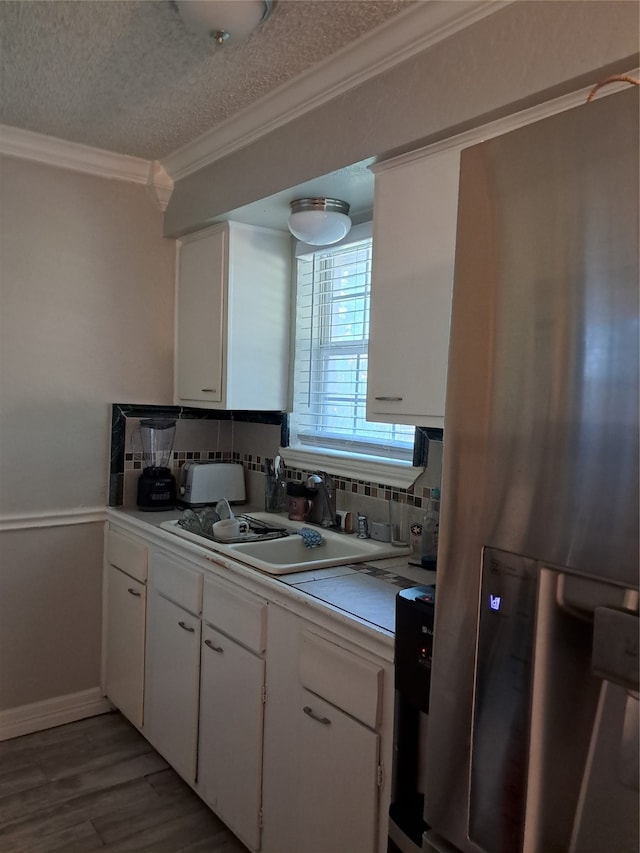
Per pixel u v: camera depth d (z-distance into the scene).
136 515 2.63
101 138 2.49
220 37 1.60
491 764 0.94
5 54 1.85
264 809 1.81
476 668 0.97
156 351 2.89
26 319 2.55
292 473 2.76
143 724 2.50
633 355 0.78
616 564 0.79
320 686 1.59
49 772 2.36
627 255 0.78
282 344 2.74
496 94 1.44
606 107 0.81
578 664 0.83
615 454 0.79
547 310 0.87
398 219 1.75
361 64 1.76
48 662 2.69
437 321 1.64
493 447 0.94
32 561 2.63
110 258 2.74
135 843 2.01
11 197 2.49
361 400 2.51
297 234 2.28
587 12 1.27
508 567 0.92
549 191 0.87
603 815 0.81
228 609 1.97
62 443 2.67
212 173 2.51
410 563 2.00
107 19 1.67
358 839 1.47
